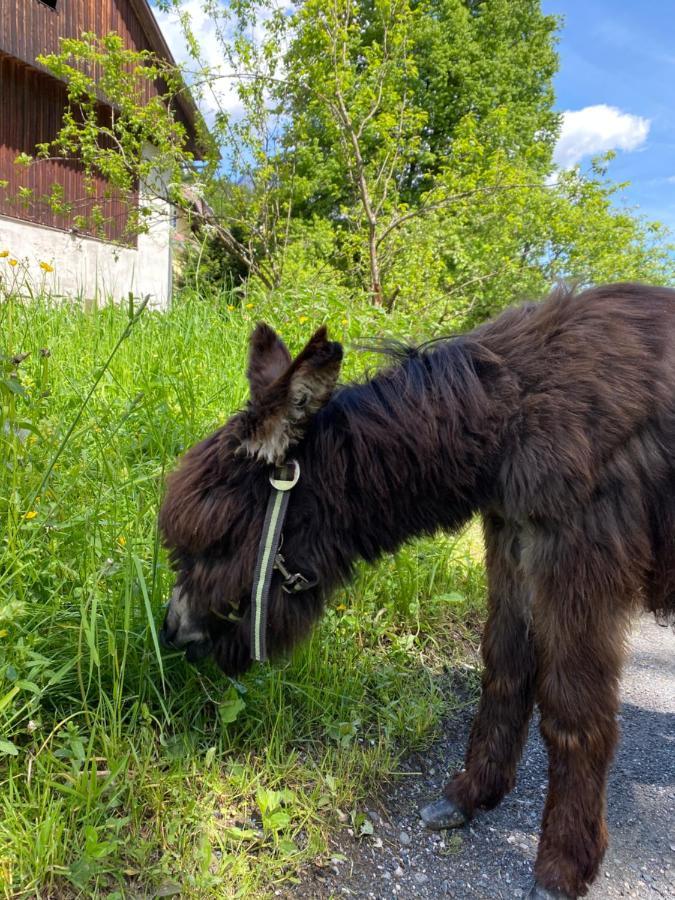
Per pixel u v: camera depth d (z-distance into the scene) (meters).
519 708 2.25
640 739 2.84
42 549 2.34
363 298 6.73
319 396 1.73
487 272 10.03
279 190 9.43
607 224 10.05
